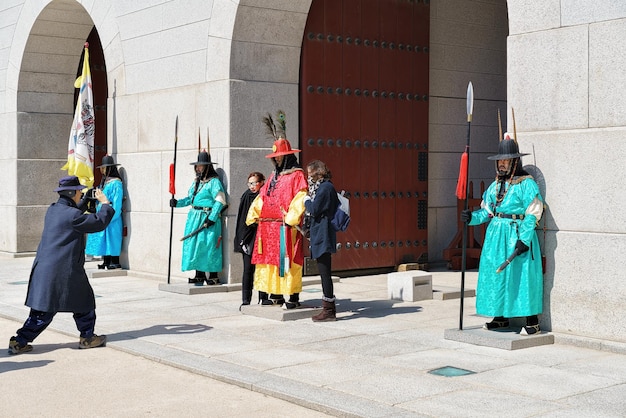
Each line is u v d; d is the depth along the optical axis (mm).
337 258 13938
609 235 8086
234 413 6215
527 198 8273
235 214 12609
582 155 8273
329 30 13750
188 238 12375
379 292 12359
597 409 6078
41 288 8289
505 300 8359
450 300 11523
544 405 6180
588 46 8219
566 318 8445
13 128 17969
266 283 10172
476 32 16094
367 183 14305
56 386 7074
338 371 7289
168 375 7418
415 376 7078
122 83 14859
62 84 18188
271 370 7355
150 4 14102
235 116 12617
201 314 10422
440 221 15547
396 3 14648
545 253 8586
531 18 8680
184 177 13453
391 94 14617
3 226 18594
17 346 8312
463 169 8516
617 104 8016
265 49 12938
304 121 13477
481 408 6098
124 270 14523
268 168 12992
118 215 14516
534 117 8664
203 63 13047
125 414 6230
